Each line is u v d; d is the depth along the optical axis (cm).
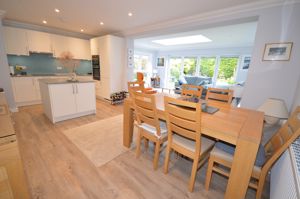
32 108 392
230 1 245
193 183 143
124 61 495
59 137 244
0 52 325
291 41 222
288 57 226
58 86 288
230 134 114
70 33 506
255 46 252
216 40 534
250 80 262
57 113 296
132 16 333
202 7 273
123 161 188
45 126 283
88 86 336
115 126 295
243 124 129
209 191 148
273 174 141
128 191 144
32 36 418
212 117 145
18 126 280
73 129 275
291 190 84
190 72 809
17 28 391
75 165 177
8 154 85
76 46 512
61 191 141
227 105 193
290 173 95
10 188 88
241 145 112
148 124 184
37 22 402
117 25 410
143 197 138
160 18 342
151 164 184
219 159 136
